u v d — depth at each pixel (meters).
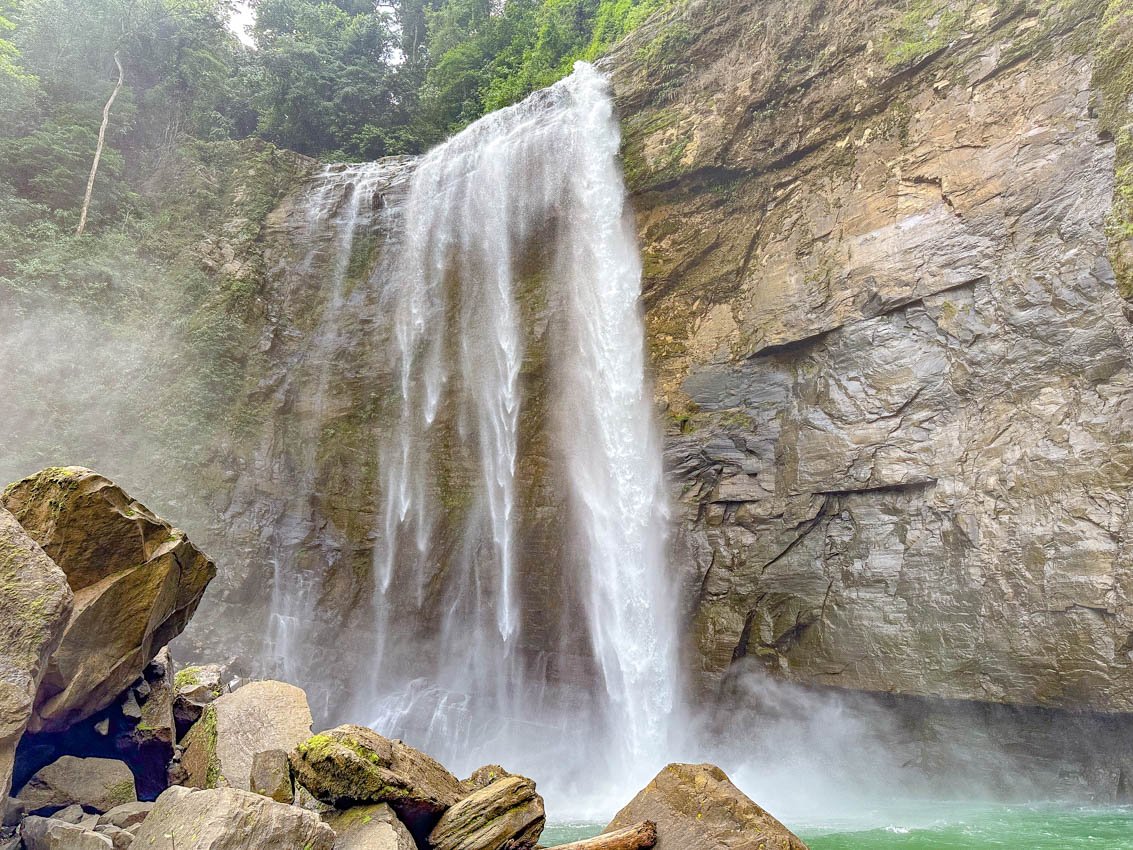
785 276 16.61
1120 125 11.70
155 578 6.29
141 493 18.23
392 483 20.83
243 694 6.87
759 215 17.77
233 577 18.58
